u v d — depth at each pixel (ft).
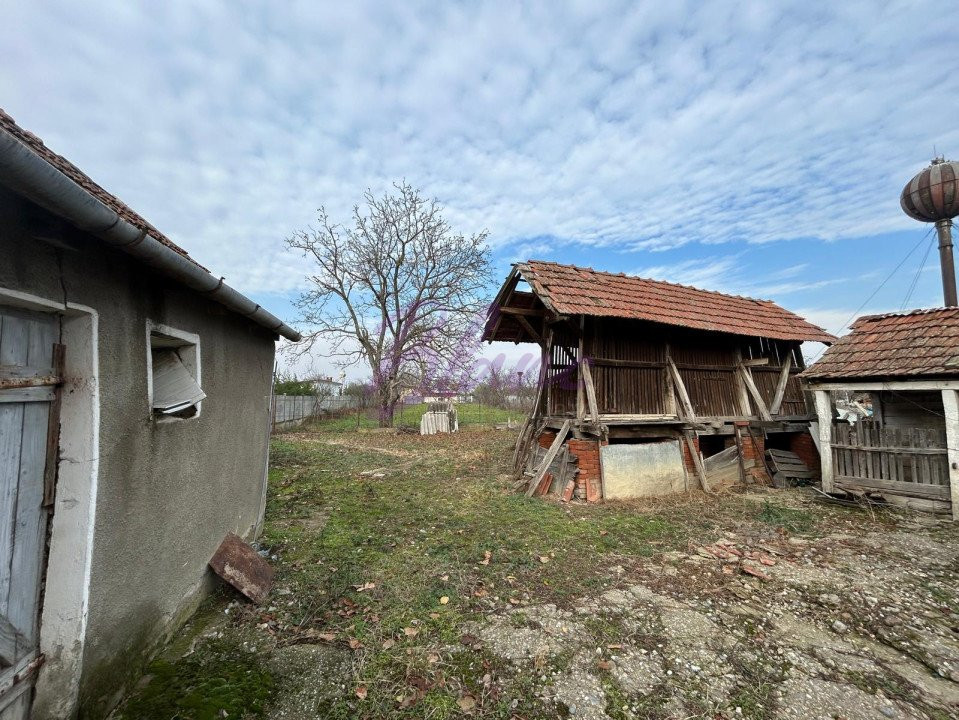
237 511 15.61
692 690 9.48
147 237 7.49
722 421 29.01
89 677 7.61
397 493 26.63
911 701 9.23
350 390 103.09
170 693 8.84
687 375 29.63
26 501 6.84
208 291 10.73
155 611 9.91
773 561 16.29
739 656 10.63
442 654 10.54
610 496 24.93
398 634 11.34
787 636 11.52
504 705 8.98
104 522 7.98
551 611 12.61
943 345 23.79
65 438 7.54
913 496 23.25
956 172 37.68
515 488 27.37
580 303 24.82
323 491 27.02
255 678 9.47
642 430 27.14
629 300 27.53
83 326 7.72
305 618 11.87
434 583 14.17
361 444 50.16
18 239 6.30
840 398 49.39
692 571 15.40
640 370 28.07
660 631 11.63
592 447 25.49
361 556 16.37
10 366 6.40
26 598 6.84
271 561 15.75
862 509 23.50
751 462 29.84
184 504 11.37
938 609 12.99
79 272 7.48
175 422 10.87
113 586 8.27
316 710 8.73
